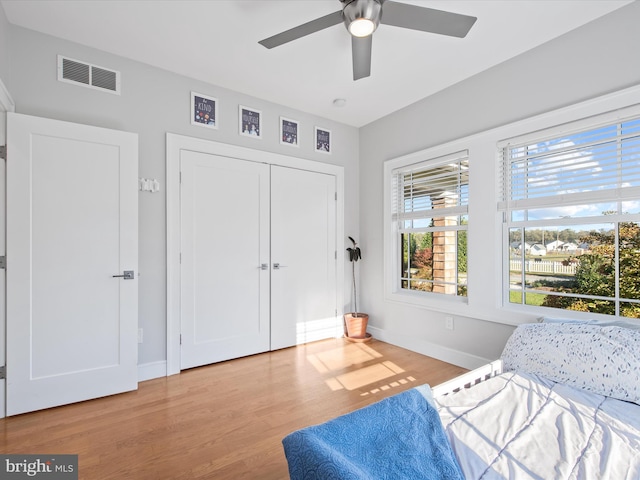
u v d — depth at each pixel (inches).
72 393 84.9
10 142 78.4
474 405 56.4
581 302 86.2
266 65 102.2
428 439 44.4
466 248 113.0
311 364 113.6
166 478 58.6
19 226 79.3
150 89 102.3
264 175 125.2
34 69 85.7
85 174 87.0
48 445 67.7
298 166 134.4
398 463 39.6
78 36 88.4
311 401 87.0
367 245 149.4
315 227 140.1
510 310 97.0
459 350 112.0
